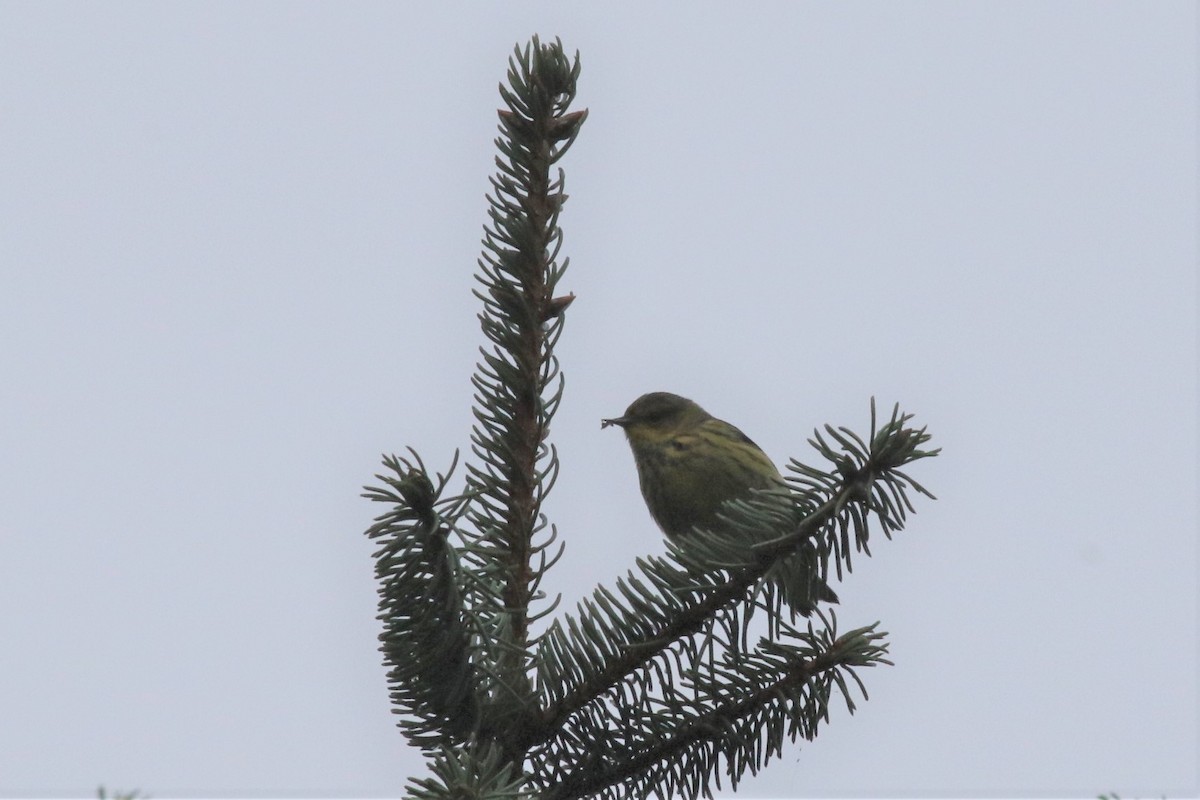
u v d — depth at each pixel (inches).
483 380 347.9
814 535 297.6
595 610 318.0
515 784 249.8
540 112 350.0
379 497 285.3
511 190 351.9
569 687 319.0
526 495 343.0
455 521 287.6
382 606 295.4
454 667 303.3
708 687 314.7
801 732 312.5
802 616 308.7
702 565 310.2
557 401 345.1
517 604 335.6
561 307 350.9
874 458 287.9
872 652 305.3
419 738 315.0
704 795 319.3
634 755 320.2
